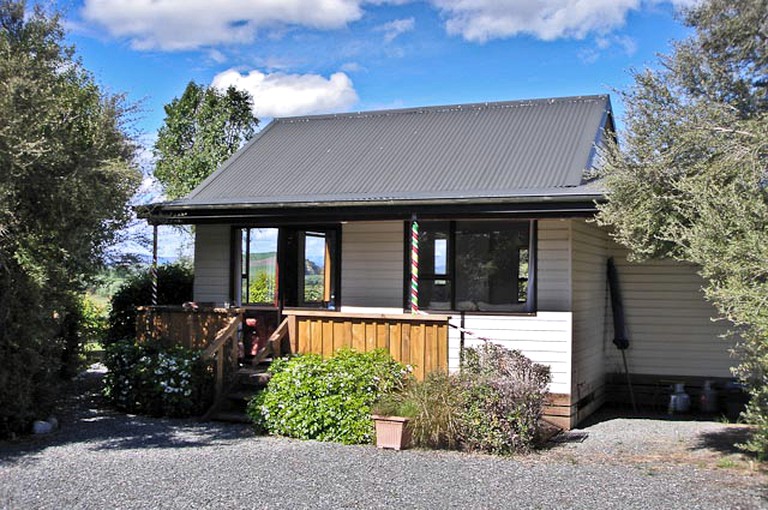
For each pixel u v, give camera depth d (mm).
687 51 8531
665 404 12258
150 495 6152
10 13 9461
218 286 12758
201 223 12164
